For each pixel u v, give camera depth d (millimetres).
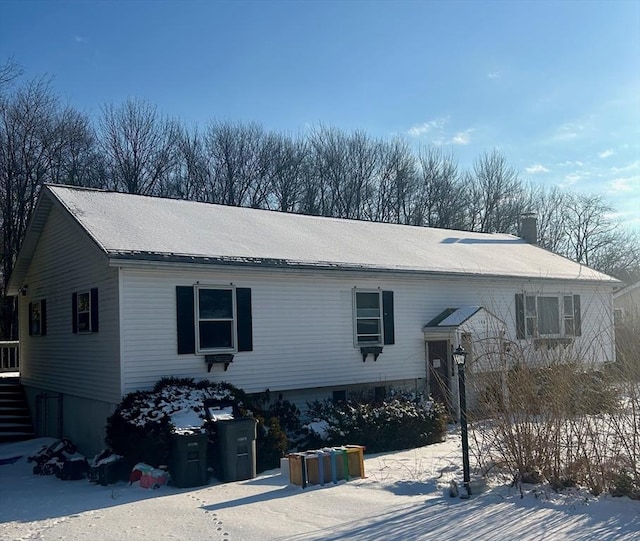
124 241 13750
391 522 7965
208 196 41719
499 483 9656
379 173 46031
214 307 14688
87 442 15023
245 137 43250
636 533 7230
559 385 9570
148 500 9852
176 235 15141
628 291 30891
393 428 13969
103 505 9625
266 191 43531
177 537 7727
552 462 9383
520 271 21375
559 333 21406
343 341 16844
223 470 11242
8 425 18281
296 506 8984
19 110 33438
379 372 17531
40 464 13250
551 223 51531
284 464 11461
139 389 13453
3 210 32750
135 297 13562
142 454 11531
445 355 19219
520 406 9641
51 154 34438
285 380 15656
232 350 14797
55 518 8922
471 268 19844
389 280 17984
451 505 8641
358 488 9914
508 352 10641
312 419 14859
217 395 12945
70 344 16219
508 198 49156
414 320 18500
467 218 47875
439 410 14977
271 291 15625
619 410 9281
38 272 18688
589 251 51469
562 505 8398
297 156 44312
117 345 13461
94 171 37219
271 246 16328
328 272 16219
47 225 17781
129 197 17781
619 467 8891
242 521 8305
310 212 43656
